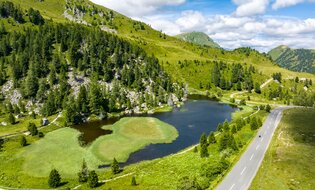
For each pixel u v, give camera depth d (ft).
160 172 266.36
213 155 300.61
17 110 484.74
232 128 393.09
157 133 417.90
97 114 521.65
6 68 588.91
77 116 486.79
